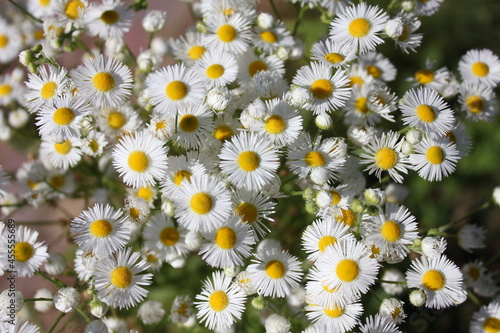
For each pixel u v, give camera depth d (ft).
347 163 1.05
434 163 1.01
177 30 1.31
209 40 1.07
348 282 0.94
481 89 1.13
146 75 1.09
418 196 1.23
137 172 0.97
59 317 0.97
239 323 1.07
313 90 1.00
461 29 1.32
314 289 0.95
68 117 0.98
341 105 1.00
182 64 1.00
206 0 1.11
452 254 1.25
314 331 0.96
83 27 1.10
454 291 0.98
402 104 1.02
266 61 1.08
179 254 1.03
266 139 0.96
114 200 1.17
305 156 0.98
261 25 1.08
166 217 1.03
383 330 0.96
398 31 1.04
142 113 1.09
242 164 0.95
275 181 0.98
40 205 1.15
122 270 0.97
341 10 1.13
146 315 1.06
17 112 1.23
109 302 0.96
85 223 0.97
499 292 1.15
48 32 1.09
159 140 0.97
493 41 1.32
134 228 1.02
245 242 0.96
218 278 0.99
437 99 1.02
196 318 1.06
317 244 0.96
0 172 1.04
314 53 1.03
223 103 0.97
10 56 1.23
